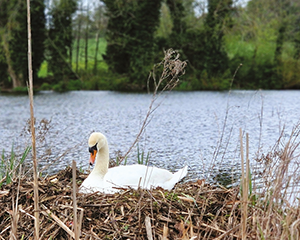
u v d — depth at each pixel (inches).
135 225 229.5
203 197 255.4
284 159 214.4
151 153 502.9
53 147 530.6
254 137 580.4
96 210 237.8
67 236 226.1
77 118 856.9
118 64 1939.0
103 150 313.1
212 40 1866.4
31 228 231.3
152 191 263.4
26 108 1069.8
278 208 222.8
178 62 261.0
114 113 943.0
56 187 265.0
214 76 1854.1
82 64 2112.5
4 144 574.2
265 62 1847.9
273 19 1959.9
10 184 266.1
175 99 1286.9
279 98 1238.9
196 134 638.5
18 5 1769.2
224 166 418.9
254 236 215.2
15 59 1802.4
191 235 218.5
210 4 1878.7
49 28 1881.2
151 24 1850.4
